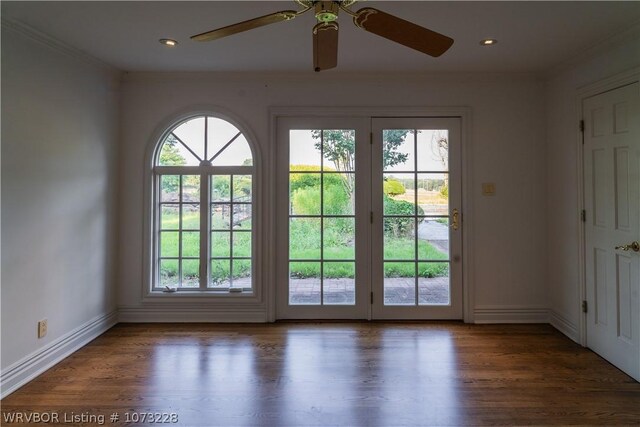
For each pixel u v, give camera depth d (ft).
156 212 11.96
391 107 11.61
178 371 8.54
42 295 8.54
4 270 7.52
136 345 10.00
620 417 6.77
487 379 8.17
